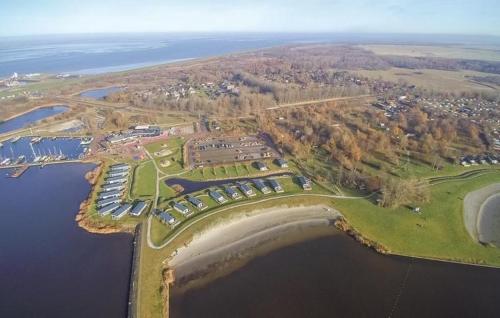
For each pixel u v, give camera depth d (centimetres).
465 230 16775
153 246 14900
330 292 13112
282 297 12800
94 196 18862
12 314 11931
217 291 13000
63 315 11894
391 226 16888
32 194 19450
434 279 13900
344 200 18875
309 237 16262
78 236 15850
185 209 17238
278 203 18375
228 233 16238
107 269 13900
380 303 12669
